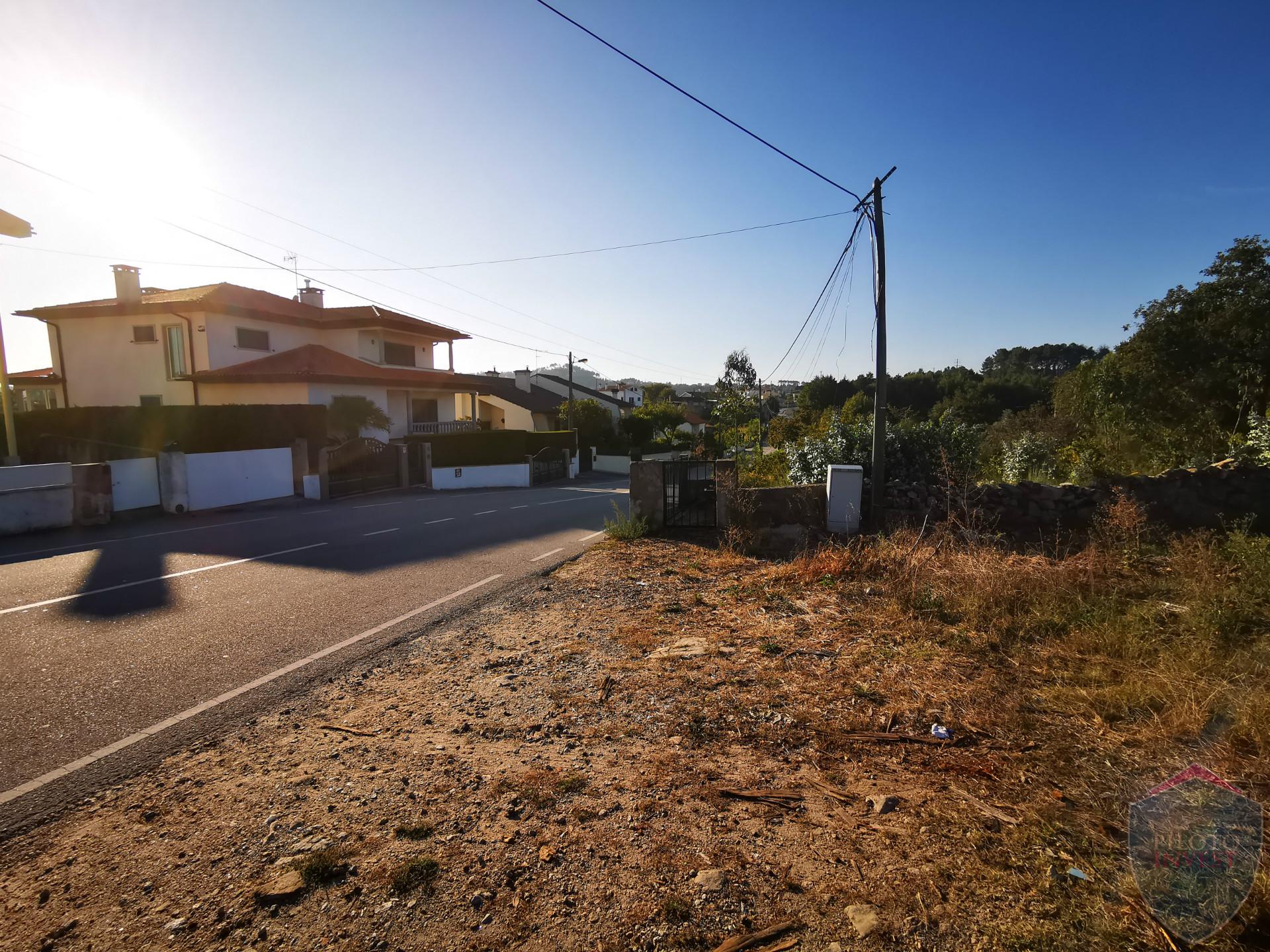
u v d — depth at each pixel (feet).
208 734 12.19
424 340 100.17
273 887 7.97
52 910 7.71
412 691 14.23
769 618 18.40
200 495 47.24
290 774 10.73
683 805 9.44
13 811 9.73
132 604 21.45
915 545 23.12
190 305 69.87
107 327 76.43
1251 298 56.03
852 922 7.04
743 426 53.52
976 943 6.64
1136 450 40.06
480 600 21.94
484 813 9.43
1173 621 15.67
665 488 34.04
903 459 37.45
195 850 8.77
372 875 8.14
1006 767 9.95
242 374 68.95
